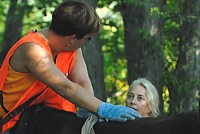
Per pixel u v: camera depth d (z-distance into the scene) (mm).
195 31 10383
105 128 5055
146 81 7609
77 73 5828
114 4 12453
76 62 5852
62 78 5273
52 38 5430
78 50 5891
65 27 5332
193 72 10305
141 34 10211
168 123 4805
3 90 5500
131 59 10453
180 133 4703
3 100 5496
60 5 5406
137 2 9875
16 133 5363
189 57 10367
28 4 13930
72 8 5344
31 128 5320
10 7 15641
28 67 5320
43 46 5352
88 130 5082
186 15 10500
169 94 10461
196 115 4699
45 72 5270
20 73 5379
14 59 5387
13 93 5449
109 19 12625
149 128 4855
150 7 10086
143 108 7484
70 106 5746
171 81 10305
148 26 10141
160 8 10414
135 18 10422
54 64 5344
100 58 10242
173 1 10758
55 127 5219
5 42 15727
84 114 5305
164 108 10820
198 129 4637
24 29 16719
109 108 5164
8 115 5430
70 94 5266
